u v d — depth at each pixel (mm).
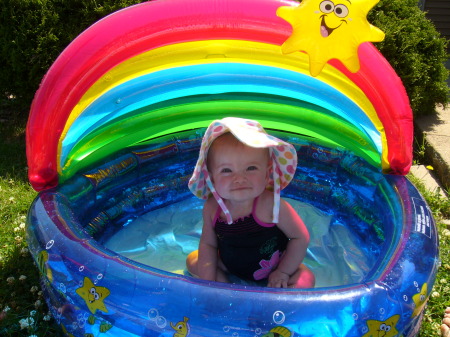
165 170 1586
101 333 973
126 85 1423
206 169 1141
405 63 2121
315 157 1583
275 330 855
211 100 1625
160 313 885
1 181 1771
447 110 2387
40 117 1212
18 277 1294
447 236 1497
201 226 1463
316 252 1356
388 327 904
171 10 1292
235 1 1309
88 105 1336
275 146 1110
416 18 2264
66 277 974
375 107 1354
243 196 1090
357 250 1369
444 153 1956
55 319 1089
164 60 1397
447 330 1161
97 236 1373
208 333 865
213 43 1400
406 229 1119
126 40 1270
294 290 899
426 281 987
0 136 2154
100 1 2010
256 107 1645
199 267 1188
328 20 1095
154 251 1362
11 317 1159
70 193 1293
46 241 1049
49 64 2004
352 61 1142
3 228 1486
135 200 1507
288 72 1484
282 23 1305
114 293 917
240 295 877
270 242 1169
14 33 1961
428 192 1757
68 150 1339
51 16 1979
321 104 1561
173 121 1634
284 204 1176
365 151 1520
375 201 1386
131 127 1570
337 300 881
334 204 1524
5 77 2055
